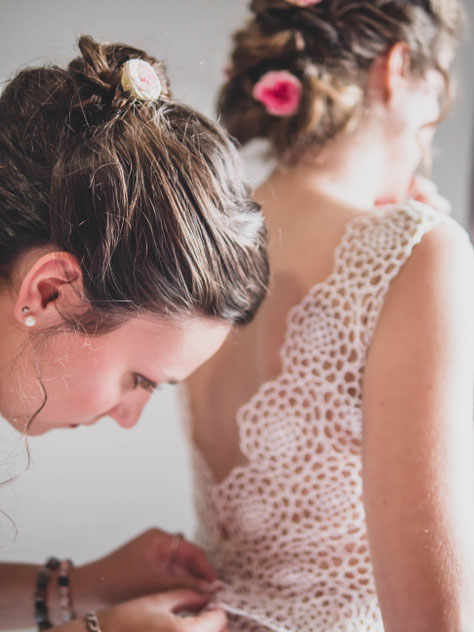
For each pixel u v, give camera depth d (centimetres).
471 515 71
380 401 73
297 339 86
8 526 100
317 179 95
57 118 70
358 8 94
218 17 201
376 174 99
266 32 100
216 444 98
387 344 75
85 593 105
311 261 86
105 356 73
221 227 70
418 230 78
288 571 90
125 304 69
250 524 93
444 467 70
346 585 88
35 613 105
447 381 72
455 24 101
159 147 69
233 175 74
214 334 76
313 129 94
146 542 104
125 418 84
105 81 72
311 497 88
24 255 70
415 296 76
